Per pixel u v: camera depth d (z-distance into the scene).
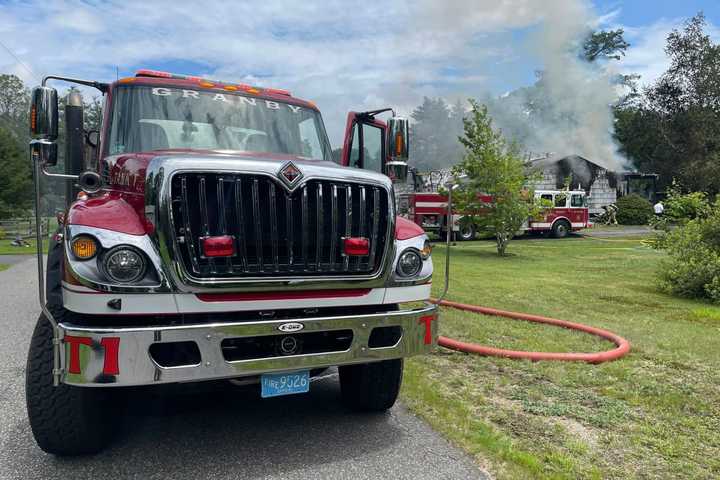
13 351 6.15
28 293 10.27
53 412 3.36
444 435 3.98
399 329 3.81
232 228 3.34
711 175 40.41
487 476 3.39
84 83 4.79
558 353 6.04
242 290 3.33
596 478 3.34
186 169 3.23
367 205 3.76
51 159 3.53
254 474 3.40
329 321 3.51
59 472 3.40
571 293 10.83
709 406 4.65
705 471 3.49
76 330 3.01
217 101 5.11
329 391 5.02
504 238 19.91
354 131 5.65
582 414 4.39
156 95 4.89
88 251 3.10
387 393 4.31
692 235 11.28
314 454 3.68
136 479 3.32
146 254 3.16
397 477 3.37
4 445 3.76
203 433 4.02
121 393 4.04
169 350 3.30
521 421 4.26
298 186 3.48
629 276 13.73
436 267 15.45
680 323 8.18
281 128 5.27
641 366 5.82
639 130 50.59
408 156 4.89
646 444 3.88
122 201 3.50
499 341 6.71
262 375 3.51
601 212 42.06
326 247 3.62
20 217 39.38
